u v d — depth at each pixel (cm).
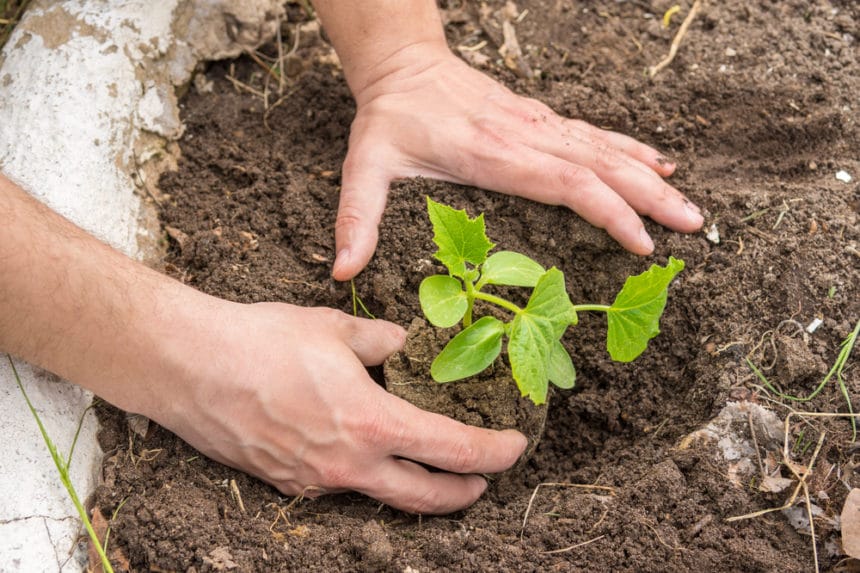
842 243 96
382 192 97
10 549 85
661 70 106
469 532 90
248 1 106
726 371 93
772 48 107
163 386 86
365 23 99
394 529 90
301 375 87
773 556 88
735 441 91
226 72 107
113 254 88
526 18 110
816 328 94
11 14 108
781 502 90
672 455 92
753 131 103
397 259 96
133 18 102
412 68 99
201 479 90
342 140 104
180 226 100
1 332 85
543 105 100
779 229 97
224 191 102
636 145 100
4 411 88
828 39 107
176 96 104
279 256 98
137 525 88
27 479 87
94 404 92
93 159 98
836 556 88
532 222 97
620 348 88
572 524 90
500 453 90
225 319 88
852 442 91
